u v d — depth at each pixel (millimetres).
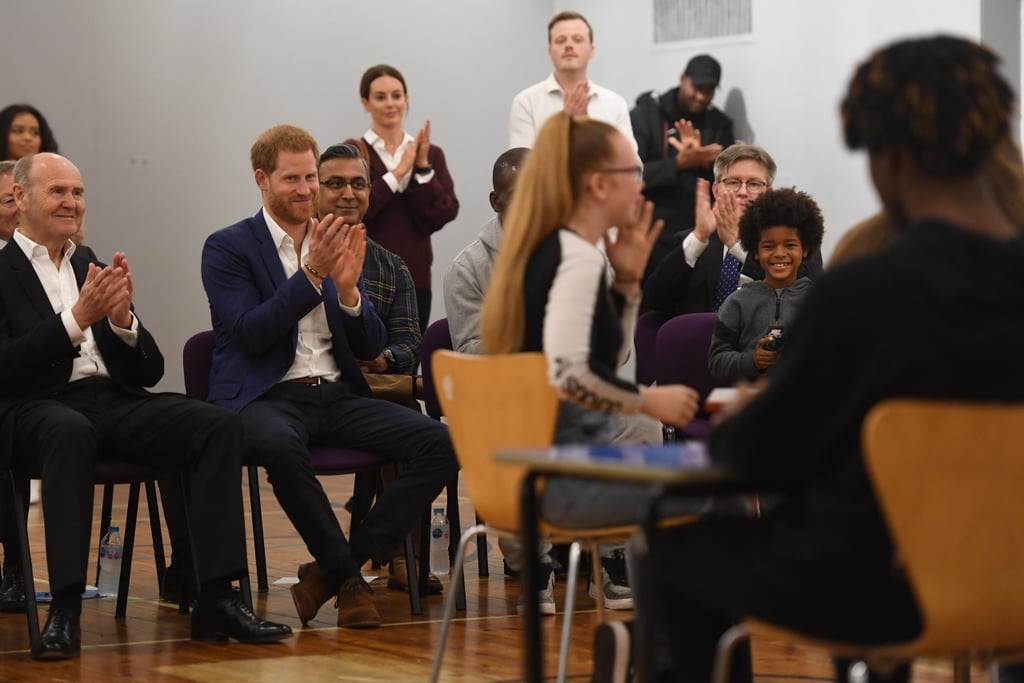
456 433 3547
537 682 2527
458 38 11984
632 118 10859
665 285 6695
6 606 5488
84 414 5023
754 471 2166
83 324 4859
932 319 2090
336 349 5535
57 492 4668
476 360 3393
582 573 6277
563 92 8664
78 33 10094
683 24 11727
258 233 5559
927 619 2100
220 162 10773
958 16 10062
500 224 5688
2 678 4258
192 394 5504
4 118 8109
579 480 3271
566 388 3188
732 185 6656
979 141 2137
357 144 8641
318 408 5410
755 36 11234
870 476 2111
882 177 2242
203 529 4844
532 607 2537
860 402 2117
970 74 2139
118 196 10289
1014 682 3035
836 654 2746
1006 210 2412
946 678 4125
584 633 4945
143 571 6488
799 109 10977
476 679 4203
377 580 6234
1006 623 2156
